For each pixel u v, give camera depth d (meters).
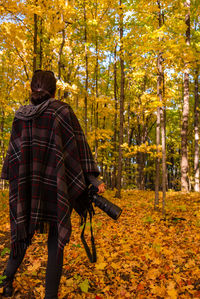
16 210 1.38
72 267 2.69
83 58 11.59
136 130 21.12
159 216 5.91
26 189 1.35
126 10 6.70
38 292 2.04
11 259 1.58
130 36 6.01
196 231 4.32
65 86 6.88
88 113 15.21
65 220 1.27
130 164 19.61
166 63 6.09
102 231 4.49
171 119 20.94
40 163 1.34
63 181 1.31
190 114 19.12
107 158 15.95
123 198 9.57
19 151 1.42
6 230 4.13
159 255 3.20
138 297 2.14
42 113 1.38
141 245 3.70
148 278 2.51
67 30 9.19
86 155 1.43
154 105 6.21
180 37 5.32
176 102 17.45
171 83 11.70
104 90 15.48
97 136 11.50
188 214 5.86
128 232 4.46
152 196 9.73
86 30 9.17
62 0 6.07
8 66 9.10
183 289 2.24
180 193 9.77
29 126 1.40
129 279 2.55
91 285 2.35
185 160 10.77
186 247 3.45
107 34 10.88
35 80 1.49
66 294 2.09
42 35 7.07
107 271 2.69
